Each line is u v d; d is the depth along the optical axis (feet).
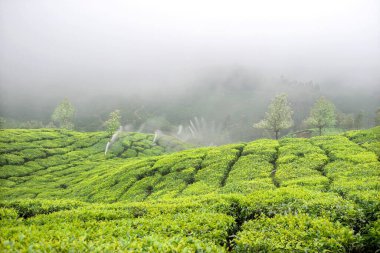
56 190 193.26
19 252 33.12
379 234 43.80
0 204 77.66
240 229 60.29
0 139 293.23
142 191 140.77
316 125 321.93
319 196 67.87
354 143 144.05
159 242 40.55
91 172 224.94
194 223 55.16
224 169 138.72
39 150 287.28
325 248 42.42
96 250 36.09
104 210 73.05
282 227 50.60
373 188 73.41
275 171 122.93
